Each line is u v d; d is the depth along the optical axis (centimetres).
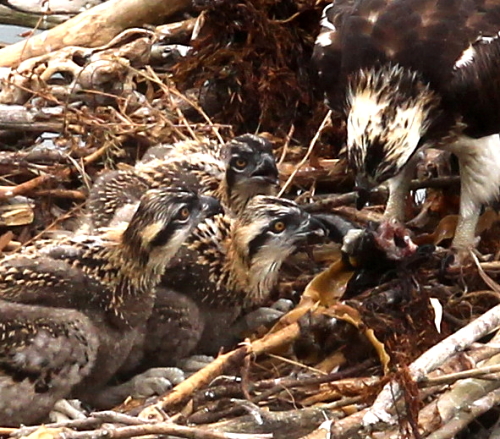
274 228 1358
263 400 1228
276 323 1349
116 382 1334
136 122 1599
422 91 1385
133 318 1285
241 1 1633
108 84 1645
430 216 1548
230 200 1477
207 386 1230
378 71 1388
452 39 1395
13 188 1470
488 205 1461
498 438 1265
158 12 1778
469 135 1420
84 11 1781
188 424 1191
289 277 1452
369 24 1413
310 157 1573
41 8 1870
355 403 1210
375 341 1291
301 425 1192
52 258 1268
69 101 1631
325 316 1306
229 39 1658
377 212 1550
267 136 1616
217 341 1395
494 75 1398
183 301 1339
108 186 1439
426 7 1416
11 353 1214
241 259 1362
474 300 1364
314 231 1362
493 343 1258
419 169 1580
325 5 1625
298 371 1301
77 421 1134
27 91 1600
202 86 1678
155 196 1291
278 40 1639
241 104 1673
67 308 1250
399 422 1161
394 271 1336
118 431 1094
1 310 1223
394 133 1372
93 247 1278
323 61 1436
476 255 1431
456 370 1224
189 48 1738
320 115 1631
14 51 1755
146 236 1279
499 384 1225
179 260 1346
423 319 1311
